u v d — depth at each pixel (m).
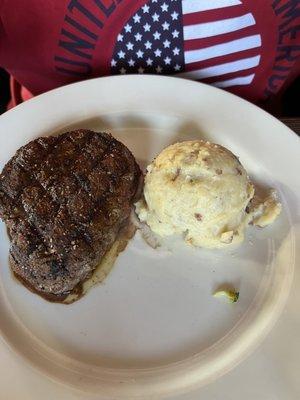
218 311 0.20
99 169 0.21
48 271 0.19
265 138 0.23
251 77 0.26
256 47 0.24
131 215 0.22
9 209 0.20
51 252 0.19
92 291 0.20
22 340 0.19
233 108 0.24
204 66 0.25
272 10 0.22
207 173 0.20
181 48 0.24
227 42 0.24
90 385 0.18
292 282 0.20
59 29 0.22
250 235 0.21
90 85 0.24
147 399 0.18
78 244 0.19
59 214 0.19
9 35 0.22
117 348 0.19
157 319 0.20
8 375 0.18
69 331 0.20
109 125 0.24
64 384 0.18
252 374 0.18
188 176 0.20
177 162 0.20
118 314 0.20
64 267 0.19
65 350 0.19
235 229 0.21
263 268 0.21
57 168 0.21
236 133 0.23
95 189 0.20
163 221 0.21
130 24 0.22
